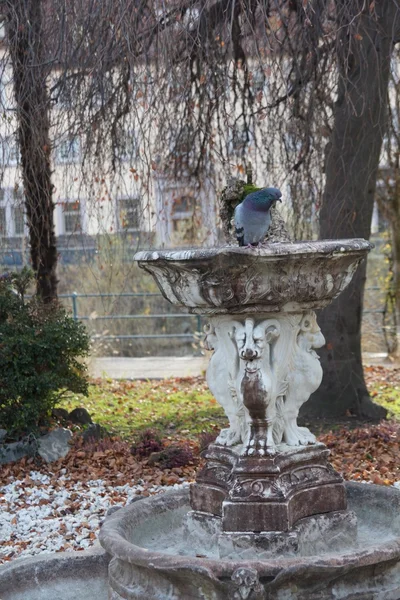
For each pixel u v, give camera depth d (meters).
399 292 14.68
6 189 10.56
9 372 9.09
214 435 9.15
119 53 8.01
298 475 4.71
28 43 8.29
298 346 4.82
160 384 14.14
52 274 11.27
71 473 8.61
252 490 4.54
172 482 8.14
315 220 10.80
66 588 5.09
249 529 4.52
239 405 4.82
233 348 4.77
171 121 9.60
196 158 10.78
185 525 4.94
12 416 9.23
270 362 4.72
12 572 5.00
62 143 9.20
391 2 8.65
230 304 4.46
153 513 5.22
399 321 16.61
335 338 10.66
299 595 4.07
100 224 10.15
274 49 8.08
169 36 7.95
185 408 11.99
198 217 12.45
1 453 9.09
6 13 8.45
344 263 4.55
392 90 10.95
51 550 6.27
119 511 5.13
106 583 5.12
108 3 7.59
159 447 9.06
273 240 4.83
